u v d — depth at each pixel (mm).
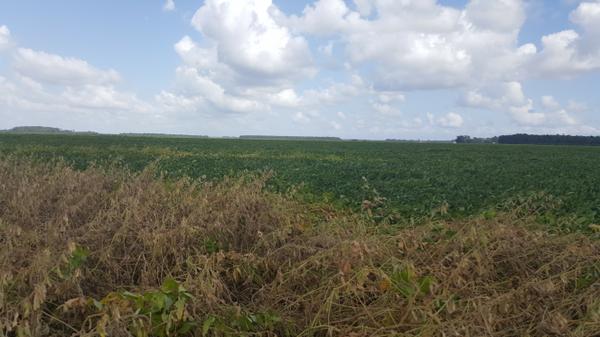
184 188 7449
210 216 5367
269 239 4980
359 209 8500
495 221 5484
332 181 13500
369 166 21578
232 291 4332
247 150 36656
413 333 3480
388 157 31875
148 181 7438
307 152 36281
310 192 11070
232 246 5020
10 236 4285
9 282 3447
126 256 4469
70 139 48562
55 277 3789
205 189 6629
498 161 29125
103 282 4184
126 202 5535
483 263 4426
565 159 33000
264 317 3721
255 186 6797
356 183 13062
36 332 3131
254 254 4637
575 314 3791
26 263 4055
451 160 29344
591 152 46750
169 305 3381
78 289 3635
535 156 37094
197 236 4930
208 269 3996
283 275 4281
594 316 3395
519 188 12664
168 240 4621
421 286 3947
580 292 4074
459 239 4820
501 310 3715
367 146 54344
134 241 4715
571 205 9219
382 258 4578
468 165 24312
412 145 62406
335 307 3834
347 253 4223
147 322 3299
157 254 4473
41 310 3314
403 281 4008
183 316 3328
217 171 16031
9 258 3855
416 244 4879
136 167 17266
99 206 5922
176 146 39875
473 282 4164
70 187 6551
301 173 16000
